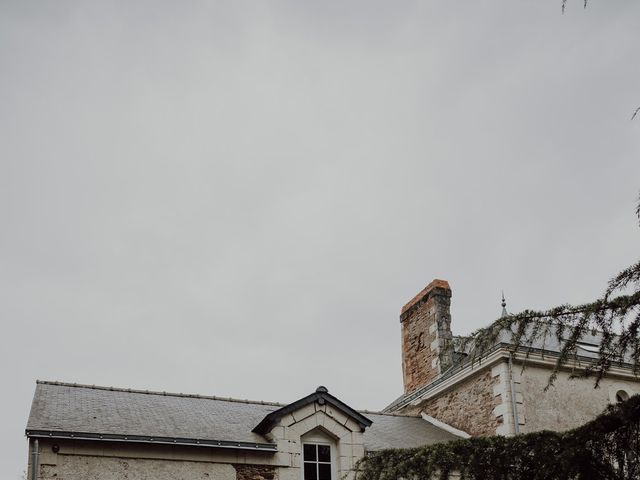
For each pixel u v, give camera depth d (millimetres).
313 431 11602
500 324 6727
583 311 6277
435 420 15102
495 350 13422
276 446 10945
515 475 6840
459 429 14281
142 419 10891
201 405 12375
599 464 6309
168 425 10836
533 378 13477
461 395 14500
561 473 6418
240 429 11383
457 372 14508
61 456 9633
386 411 17281
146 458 10125
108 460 9883
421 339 16688
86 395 11578
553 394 13508
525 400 13195
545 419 13203
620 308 6020
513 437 7016
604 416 6398
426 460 7660
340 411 11758
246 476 10656
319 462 11469
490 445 7102
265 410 12812
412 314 17266
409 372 16953
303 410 11461
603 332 6277
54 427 9734
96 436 9742
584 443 6387
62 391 11523
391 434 13555
